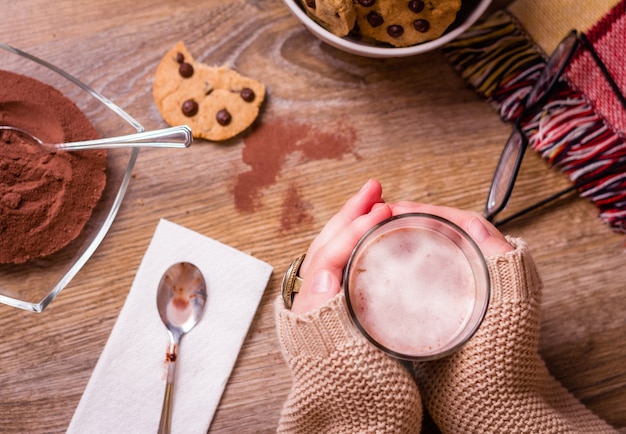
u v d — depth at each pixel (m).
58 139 0.53
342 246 0.48
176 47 0.57
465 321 0.45
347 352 0.46
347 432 0.48
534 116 0.57
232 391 0.55
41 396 0.54
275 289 0.56
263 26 0.58
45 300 0.52
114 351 0.54
